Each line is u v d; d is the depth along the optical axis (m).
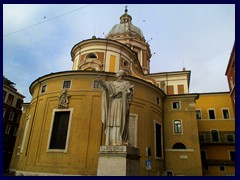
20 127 31.81
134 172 6.27
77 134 20.09
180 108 28.05
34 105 23.80
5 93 43.09
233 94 31.36
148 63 45.03
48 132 21.03
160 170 23.92
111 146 6.14
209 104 36.06
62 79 23.05
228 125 34.00
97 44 28.53
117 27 46.28
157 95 26.86
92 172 18.62
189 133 26.50
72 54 31.64
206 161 31.23
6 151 41.03
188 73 37.47
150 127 23.64
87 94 21.66
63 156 19.48
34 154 20.58
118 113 6.68
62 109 21.52
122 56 29.31
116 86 7.11
